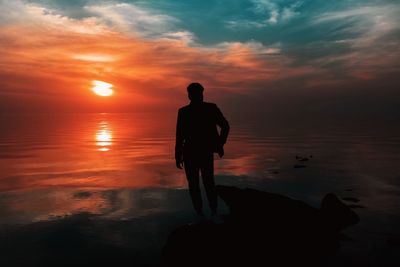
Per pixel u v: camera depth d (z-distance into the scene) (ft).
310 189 17.53
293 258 8.48
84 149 41.22
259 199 12.76
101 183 20.20
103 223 12.03
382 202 14.53
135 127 100.12
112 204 14.93
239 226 10.24
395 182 19.15
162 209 13.89
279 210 11.58
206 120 12.60
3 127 97.30
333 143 43.98
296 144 43.42
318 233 10.14
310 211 11.61
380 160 28.22
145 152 37.99
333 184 18.74
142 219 12.46
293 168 24.57
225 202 14.30
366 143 43.19
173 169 25.88
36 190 18.29
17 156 34.65
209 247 8.77
